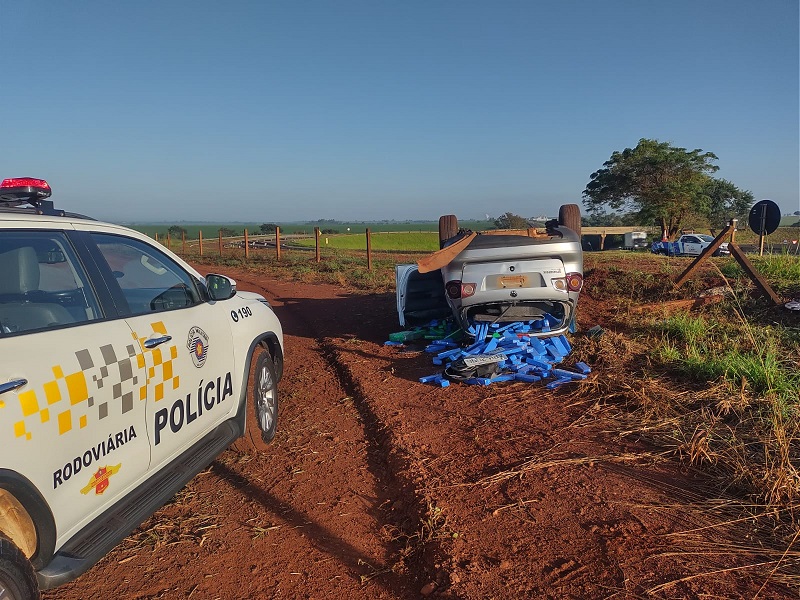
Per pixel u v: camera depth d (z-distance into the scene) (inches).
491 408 209.9
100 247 131.0
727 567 112.3
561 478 153.3
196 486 168.1
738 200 1946.4
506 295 256.8
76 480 102.4
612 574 113.0
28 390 92.5
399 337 318.0
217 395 157.8
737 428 166.7
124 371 116.5
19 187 125.7
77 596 119.9
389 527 143.6
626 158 1651.1
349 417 221.0
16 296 109.9
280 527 144.9
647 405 191.8
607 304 363.3
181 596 119.2
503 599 109.1
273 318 205.8
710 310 323.6
